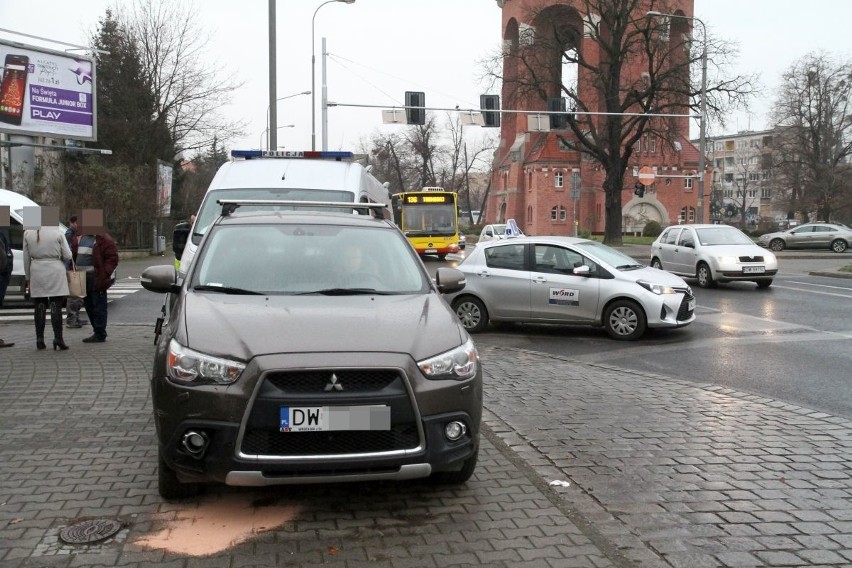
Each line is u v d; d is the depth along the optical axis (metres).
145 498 4.64
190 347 4.21
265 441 4.00
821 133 60.94
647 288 11.27
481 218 97.81
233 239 5.54
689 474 5.18
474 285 12.20
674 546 4.01
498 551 3.93
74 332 11.73
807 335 11.56
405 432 4.12
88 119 26.33
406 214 34.12
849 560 3.86
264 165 10.63
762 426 6.42
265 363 4.01
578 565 3.78
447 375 4.26
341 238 5.67
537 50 42.94
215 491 4.77
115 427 6.18
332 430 3.97
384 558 3.85
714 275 18.48
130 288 19.77
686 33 40.75
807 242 40.75
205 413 4.03
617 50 42.56
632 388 7.92
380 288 5.20
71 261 10.20
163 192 38.50
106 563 3.76
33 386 7.67
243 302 4.75
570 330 12.45
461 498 4.69
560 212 69.62
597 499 4.70
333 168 10.72
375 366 4.06
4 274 11.90
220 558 3.84
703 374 8.81
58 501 4.57
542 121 29.47
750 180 120.88
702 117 37.22
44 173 31.78
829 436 6.12
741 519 4.39
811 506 4.60
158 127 44.69
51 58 25.08
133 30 44.25
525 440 5.97
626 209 68.94
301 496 4.71
